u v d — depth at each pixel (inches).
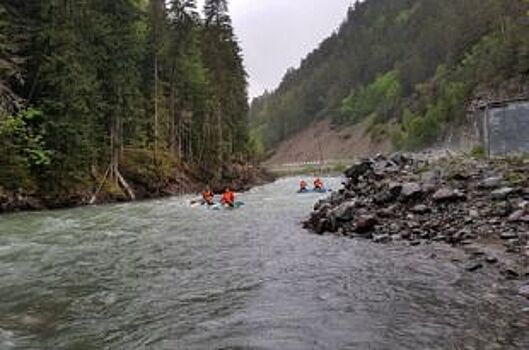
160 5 2140.7
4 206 1175.6
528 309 323.6
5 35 1279.5
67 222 917.2
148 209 1176.2
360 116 6476.4
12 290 430.6
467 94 3496.6
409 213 645.9
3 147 1224.2
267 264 504.1
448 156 1138.0
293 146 7052.2
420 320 322.3
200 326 333.4
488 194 629.0
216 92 2559.1
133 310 372.8
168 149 2170.3
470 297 357.4
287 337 305.6
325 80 7824.8
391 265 465.4
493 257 440.1
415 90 5285.4
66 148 1363.2
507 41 3412.9
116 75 1604.3
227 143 2691.9
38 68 1365.7
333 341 296.8
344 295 383.9
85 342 313.3
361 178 942.4
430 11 6929.1
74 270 503.5
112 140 1608.0
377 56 7116.1
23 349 303.3
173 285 438.6
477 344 279.6
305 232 704.4
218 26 2672.2
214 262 527.2
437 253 492.7
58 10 1379.2
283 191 1788.9
